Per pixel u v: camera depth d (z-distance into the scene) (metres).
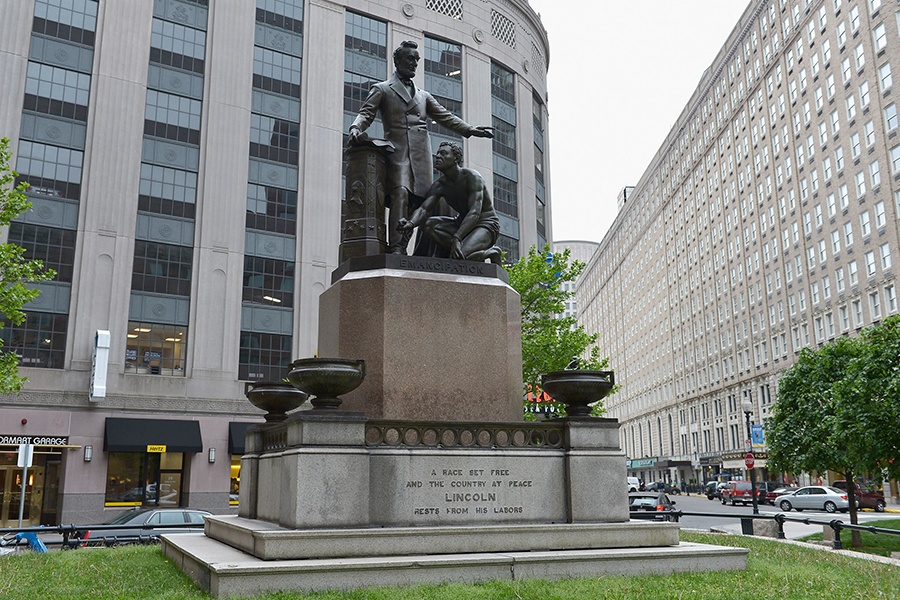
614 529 7.57
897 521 25.30
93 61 30.97
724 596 6.04
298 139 35.00
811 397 23.11
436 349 8.42
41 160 29.38
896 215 47.00
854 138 52.12
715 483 57.72
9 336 27.77
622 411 118.06
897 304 46.72
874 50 49.62
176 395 30.12
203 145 32.59
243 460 9.56
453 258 9.22
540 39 48.66
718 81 79.25
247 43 34.44
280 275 33.38
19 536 14.37
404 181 9.60
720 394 77.00
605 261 133.25
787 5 62.91
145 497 29.47
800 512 40.19
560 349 27.56
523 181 43.19
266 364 32.28
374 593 5.88
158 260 30.94
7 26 29.44
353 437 7.09
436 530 6.93
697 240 84.81
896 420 18.33
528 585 6.22
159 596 6.15
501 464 7.66
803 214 59.75
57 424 27.92
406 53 10.16
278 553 6.44
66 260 29.22
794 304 61.19
